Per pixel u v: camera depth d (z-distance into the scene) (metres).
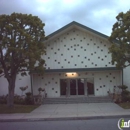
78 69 26.27
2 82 27.86
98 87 27.08
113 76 27.05
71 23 26.28
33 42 19.11
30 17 19.50
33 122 14.51
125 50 18.78
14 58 19.81
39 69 20.52
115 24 19.95
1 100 25.09
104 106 20.98
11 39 18.48
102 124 12.66
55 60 27.33
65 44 27.50
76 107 20.91
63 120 14.95
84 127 11.87
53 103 24.42
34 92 27.34
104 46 27.11
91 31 26.20
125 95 23.94
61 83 27.47
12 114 17.42
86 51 27.25
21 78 27.33
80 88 27.25
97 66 26.97
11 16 19.17
